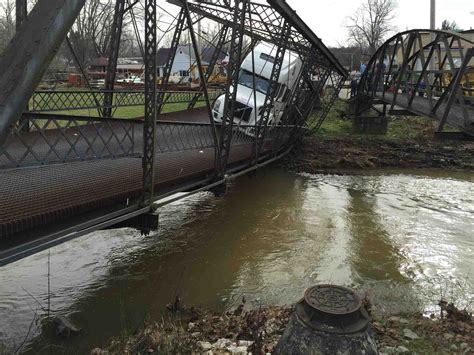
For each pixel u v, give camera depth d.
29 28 3.23
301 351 4.60
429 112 12.70
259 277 8.95
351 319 4.67
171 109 23.98
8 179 6.71
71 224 5.88
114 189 6.73
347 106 31.03
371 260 9.98
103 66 41.31
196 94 18.81
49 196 6.07
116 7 12.23
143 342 6.14
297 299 8.03
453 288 8.62
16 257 4.86
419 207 14.55
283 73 17.44
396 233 11.86
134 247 10.28
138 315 7.29
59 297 7.80
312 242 10.99
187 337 6.21
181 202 14.16
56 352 6.18
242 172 12.26
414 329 6.75
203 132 12.49
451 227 12.46
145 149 6.77
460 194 16.36
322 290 5.15
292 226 12.20
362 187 17.30
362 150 22.62
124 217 6.45
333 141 23.53
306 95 20.64
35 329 6.77
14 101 2.99
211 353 5.83
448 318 7.22
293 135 20.38
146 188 6.96
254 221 12.52
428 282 8.89
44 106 12.48
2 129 2.94
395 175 19.66
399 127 26.78
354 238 11.41
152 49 6.30
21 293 7.86
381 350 5.93
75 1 3.47
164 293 8.15
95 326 6.93
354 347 4.52
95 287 8.26
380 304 7.85
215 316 7.20
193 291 8.28
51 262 9.20
